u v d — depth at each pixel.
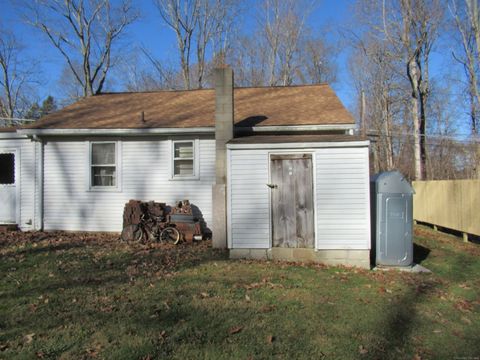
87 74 27.42
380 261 8.19
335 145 8.14
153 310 5.18
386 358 4.02
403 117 31.33
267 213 8.41
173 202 11.51
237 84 31.78
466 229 12.13
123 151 11.64
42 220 11.77
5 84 32.66
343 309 5.41
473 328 4.90
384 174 8.42
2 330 4.54
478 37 21.36
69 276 6.86
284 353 4.05
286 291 6.14
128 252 8.91
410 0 22.83
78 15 26.80
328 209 8.21
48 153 11.78
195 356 3.95
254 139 8.91
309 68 34.16
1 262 7.77
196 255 8.72
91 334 4.43
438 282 7.13
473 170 26.95
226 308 5.30
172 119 11.77
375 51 26.19
